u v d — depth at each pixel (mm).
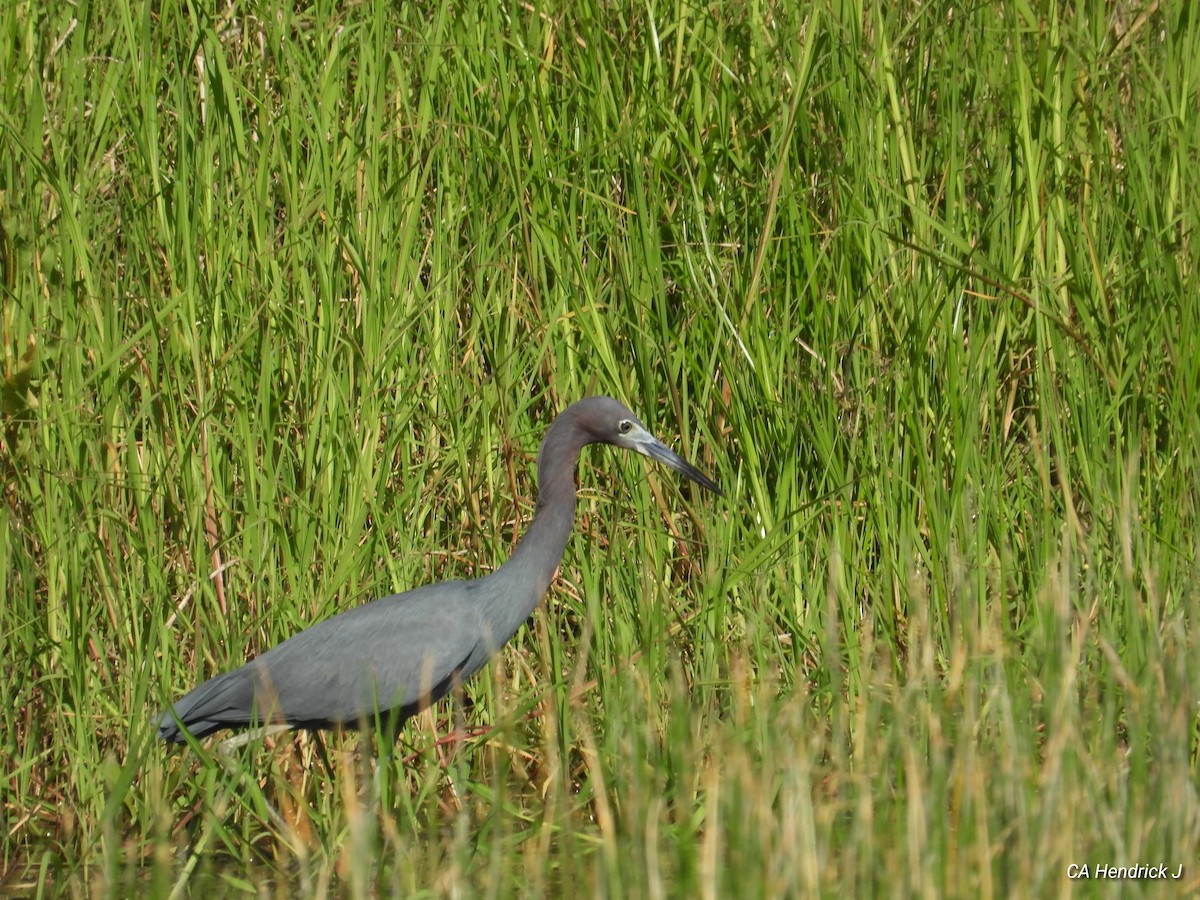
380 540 10227
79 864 9078
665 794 8328
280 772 9852
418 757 9852
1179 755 7859
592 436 10031
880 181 10703
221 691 9297
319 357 10477
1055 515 10711
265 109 10867
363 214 10867
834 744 8391
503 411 10789
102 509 9719
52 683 9664
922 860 7094
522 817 8852
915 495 10477
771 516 10555
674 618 10297
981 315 10742
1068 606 8859
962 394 10539
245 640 9883
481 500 10969
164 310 10047
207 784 8945
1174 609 9773
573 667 10492
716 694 9641
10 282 10477
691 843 7355
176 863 8898
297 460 10562
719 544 10508
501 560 10688
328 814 9219
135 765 8367
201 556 9844
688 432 10789
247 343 10555
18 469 10086
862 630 10008
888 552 10258
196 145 10773
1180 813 7645
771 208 10352
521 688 10664
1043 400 10578
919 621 9156
